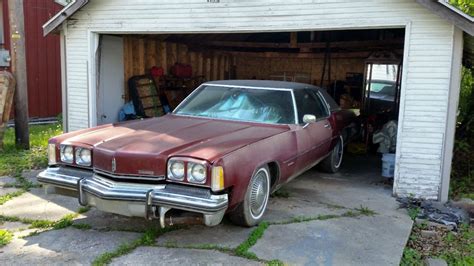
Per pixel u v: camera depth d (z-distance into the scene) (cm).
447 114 528
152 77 955
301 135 502
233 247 372
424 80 533
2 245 370
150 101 933
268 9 608
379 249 388
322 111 620
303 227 429
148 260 345
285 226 429
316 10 580
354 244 395
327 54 1013
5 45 1023
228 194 366
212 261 345
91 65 754
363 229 435
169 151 360
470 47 672
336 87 1059
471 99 903
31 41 1158
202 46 1134
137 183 361
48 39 1199
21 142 783
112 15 719
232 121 488
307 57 1091
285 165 461
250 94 529
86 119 774
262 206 430
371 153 887
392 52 913
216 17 643
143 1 689
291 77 1191
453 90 522
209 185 343
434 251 416
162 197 346
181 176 349
